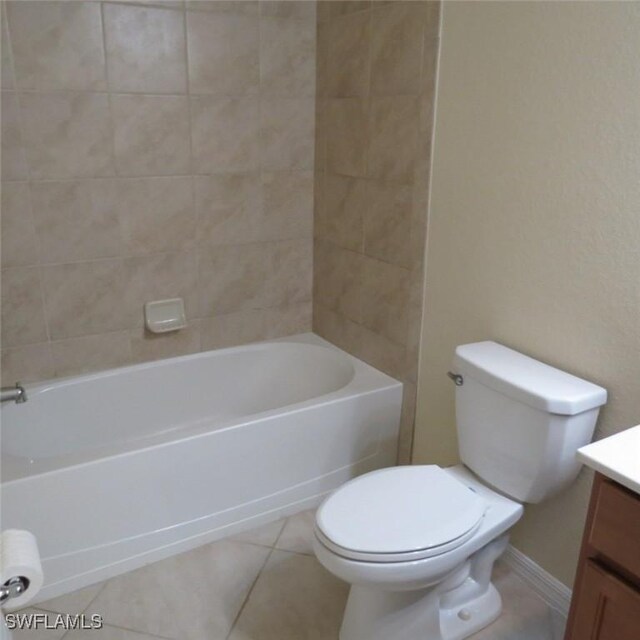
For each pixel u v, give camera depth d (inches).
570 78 59.5
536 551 73.4
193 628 68.5
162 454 74.7
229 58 92.4
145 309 96.3
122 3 82.5
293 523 86.8
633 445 46.1
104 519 73.4
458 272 77.6
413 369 89.2
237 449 80.4
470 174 73.1
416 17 76.6
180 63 88.7
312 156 104.6
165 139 90.8
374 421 91.7
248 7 91.7
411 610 63.6
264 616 70.4
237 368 106.3
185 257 97.9
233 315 105.7
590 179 59.2
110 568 75.6
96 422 94.8
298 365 108.0
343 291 102.9
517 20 63.9
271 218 104.1
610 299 59.2
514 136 66.5
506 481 65.4
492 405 64.7
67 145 84.0
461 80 72.0
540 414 59.2
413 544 56.0
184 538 80.4
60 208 85.9
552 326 65.7
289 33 96.1
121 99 86.0
